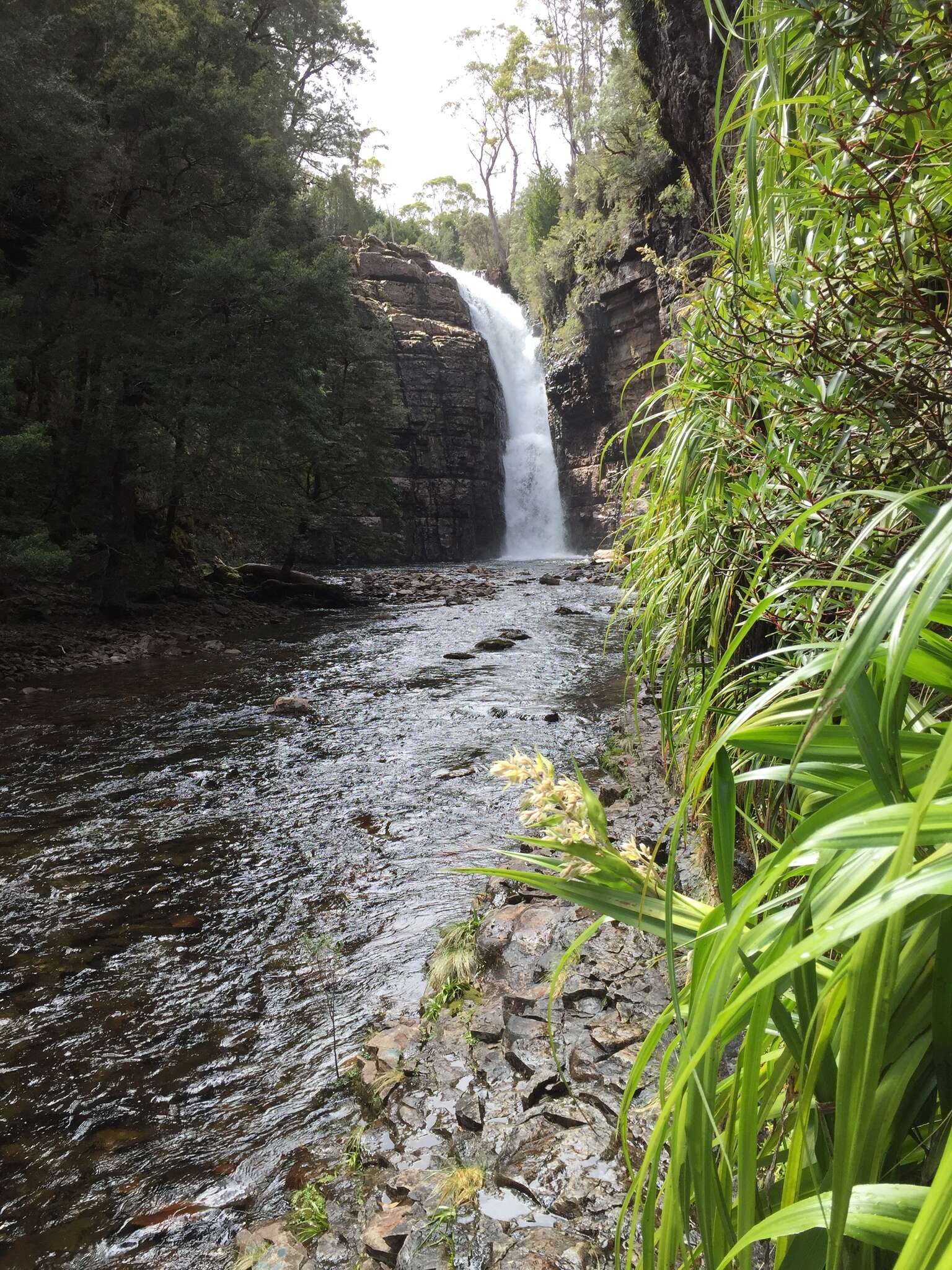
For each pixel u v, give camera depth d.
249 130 19.03
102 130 17.22
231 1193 2.51
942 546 0.51
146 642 14.07
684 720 2.41
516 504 46.19
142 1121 2.90
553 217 50.22
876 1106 0.63
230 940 4.20
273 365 17.83
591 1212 1.90
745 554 1.86
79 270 16.36
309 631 16.23
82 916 4.51
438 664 12.10
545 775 0.98
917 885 0.50
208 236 18.89
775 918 0.70
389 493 24.52
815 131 1.34
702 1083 0.69
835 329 1.17
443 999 3.27
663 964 2.94
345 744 7.89
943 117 1.02
